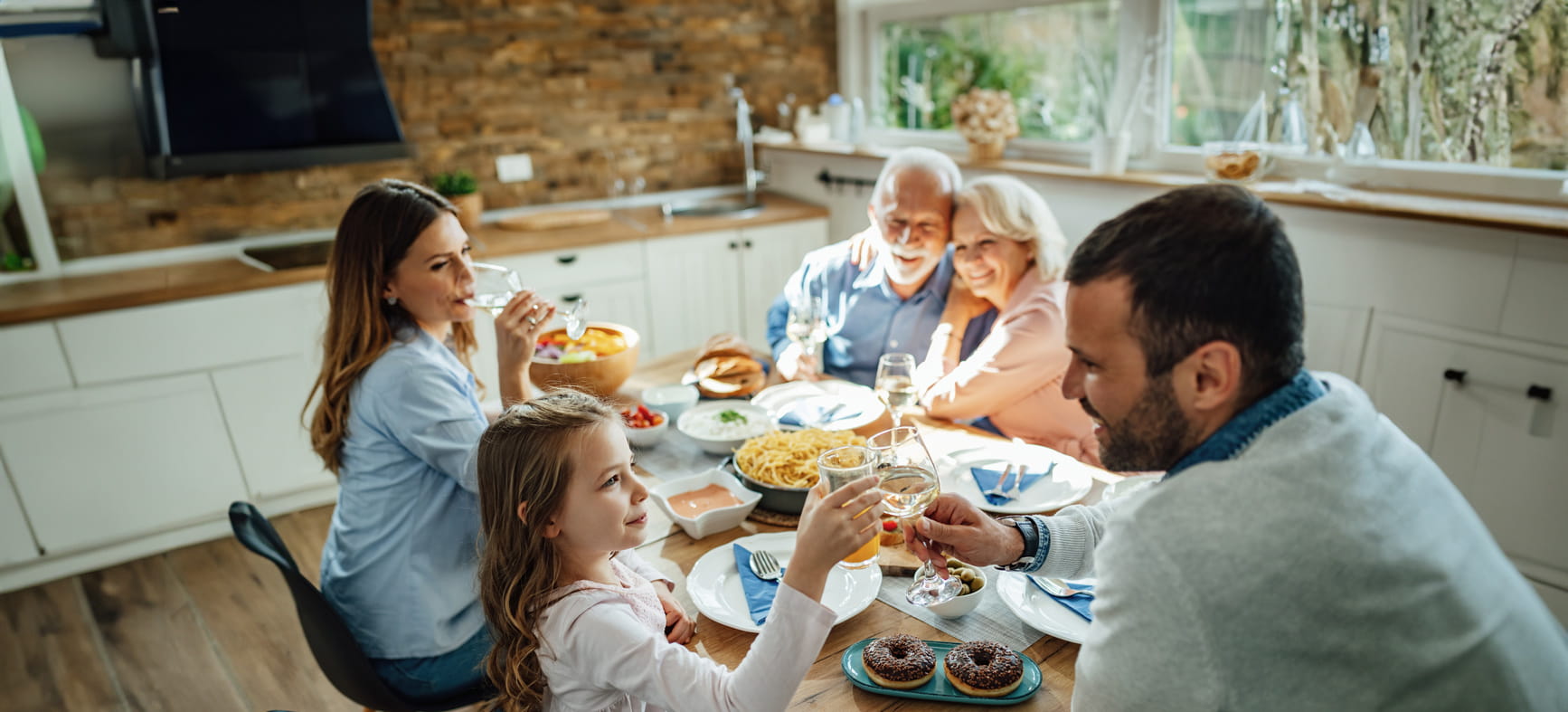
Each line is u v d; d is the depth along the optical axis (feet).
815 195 13.64
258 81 10.06
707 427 5.93
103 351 8.79
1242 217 2.49
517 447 3.42
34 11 9.17
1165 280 2.49
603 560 3.71
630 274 11.85
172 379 9.18
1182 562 2.54
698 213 13.11
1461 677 2.53
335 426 4.75
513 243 10.94
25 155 9.49
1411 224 6.99
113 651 7.92
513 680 3.51
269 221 11.22
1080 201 9.70
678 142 13.96
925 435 5.92
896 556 4.45
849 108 13.56
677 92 13.71
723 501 5.00
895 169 7.06
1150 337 2.57
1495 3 6.82
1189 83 9.23
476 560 4.88
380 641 4.83
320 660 4.74
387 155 10.90
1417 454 2.84
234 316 9.37
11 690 7.43
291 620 8.34
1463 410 6.97
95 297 8.68
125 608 8.58
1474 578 2.65
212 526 9.80
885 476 3.70
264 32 9.96
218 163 9.91
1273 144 8.34
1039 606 4.00
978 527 3.79
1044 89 10.82
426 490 4.74
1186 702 2.55
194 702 7.23
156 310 8.96
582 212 12.88
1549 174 6.80
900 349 7.57
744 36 13.92
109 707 7.20
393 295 4.71
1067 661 3.64
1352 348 7.64
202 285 9.12
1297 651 2.50
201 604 8.60
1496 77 6.95
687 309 12.48
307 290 9.70
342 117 10.66
